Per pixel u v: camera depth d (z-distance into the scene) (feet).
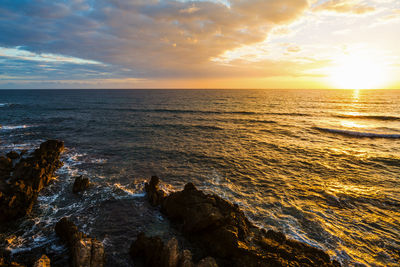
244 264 28.68
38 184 51.26
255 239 33.17
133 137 108.27
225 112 206.59
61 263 29.91
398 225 40.24
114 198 48.75
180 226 38.96
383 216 42.98
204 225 34.47
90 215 42.34
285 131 123.03
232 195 51.11
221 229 33.47
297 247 32.07
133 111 213.87
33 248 32.89
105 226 39.04
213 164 71.61
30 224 39.06
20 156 73.56
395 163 72.18
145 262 30.99
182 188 54.60
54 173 61.82
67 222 36.50
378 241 36.06
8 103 289.53
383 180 59.41
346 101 318.86
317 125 139.85
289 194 51.80
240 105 273.33
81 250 28.17
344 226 39.91
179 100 360.28
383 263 31.50
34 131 117.29
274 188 54.90
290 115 186.50
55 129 123.95
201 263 27.66
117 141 99.96
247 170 66.80
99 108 238.27
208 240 33.47
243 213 40.04
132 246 32.42
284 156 79.66
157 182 51.49
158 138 106.73
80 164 69.92
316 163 72.54
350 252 33.53
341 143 97.81
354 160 75.31
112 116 179.01
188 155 80.59
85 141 98.99
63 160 73.00
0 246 32.78
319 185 56.59
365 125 139.23
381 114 185.68
